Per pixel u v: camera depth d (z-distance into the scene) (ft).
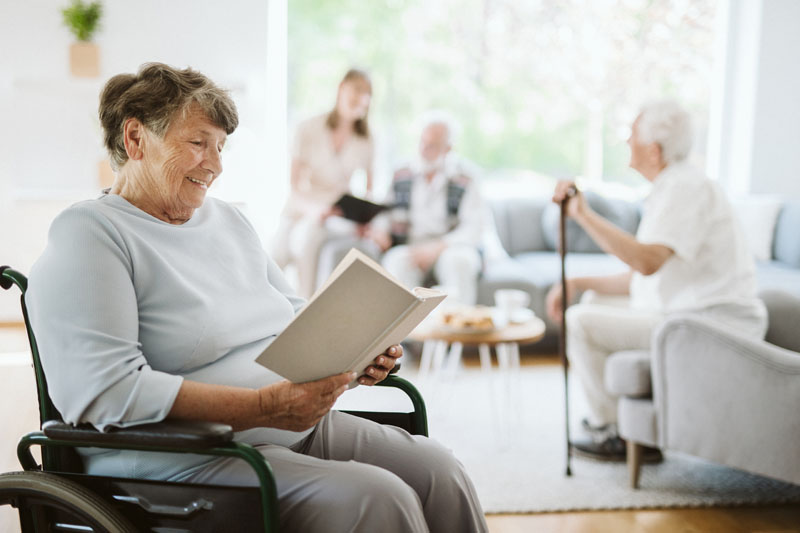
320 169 14.24
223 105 4.33
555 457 8.96
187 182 4.32
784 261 15.57
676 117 8.27
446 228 14.12
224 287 4.54
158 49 15.17
